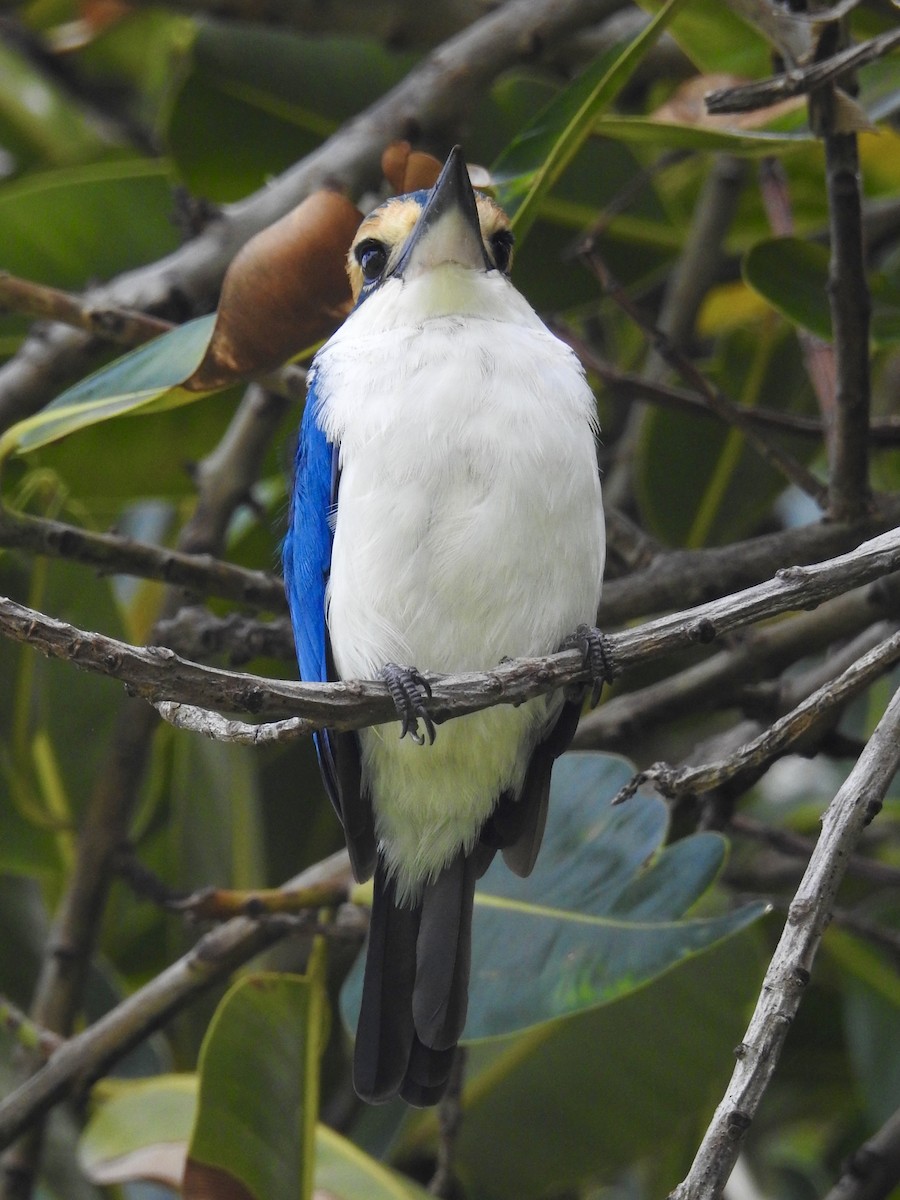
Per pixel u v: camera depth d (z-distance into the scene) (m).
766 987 4.82
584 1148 9.28
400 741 7.25
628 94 11.50
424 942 7.24
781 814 10.95
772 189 9.70
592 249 8.65
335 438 7.13
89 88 13.52
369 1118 9.82
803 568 5.63
